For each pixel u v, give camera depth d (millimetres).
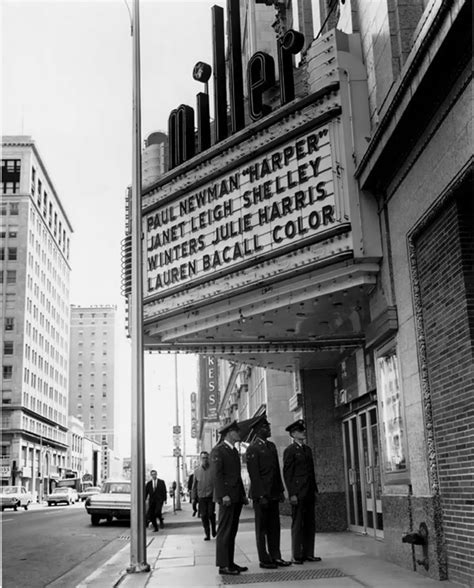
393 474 10141
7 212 102312
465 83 7348
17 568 12461
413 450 9242
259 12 22047
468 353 7691
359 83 11156
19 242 100750
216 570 10141
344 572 9203
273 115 11773
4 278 98938
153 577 9562
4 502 47906
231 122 13055
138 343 10938
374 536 13852
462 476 7871
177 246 13711
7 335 96625
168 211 14062
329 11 13930
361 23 11578
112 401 185250
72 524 25250
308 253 11008
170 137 14328
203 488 16078
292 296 11625
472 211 7977
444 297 8383
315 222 10953
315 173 11078
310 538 10539
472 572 7570
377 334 10523
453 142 7789
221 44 13781
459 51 7258
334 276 10812
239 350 15039
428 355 8953
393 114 8930
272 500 10148
